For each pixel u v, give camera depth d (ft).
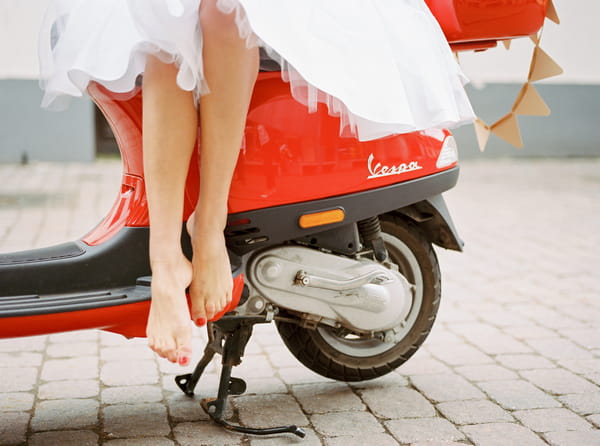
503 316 11.02
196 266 5.96
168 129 5.68
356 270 7.22
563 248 15.99
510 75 31.30
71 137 27.48
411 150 7.14
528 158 32.35
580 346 9.63
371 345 7.93
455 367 8.81
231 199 6.37
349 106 5.76
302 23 5.65
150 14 5.25
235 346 6.97
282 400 7.75
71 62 6.19
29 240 15.31
